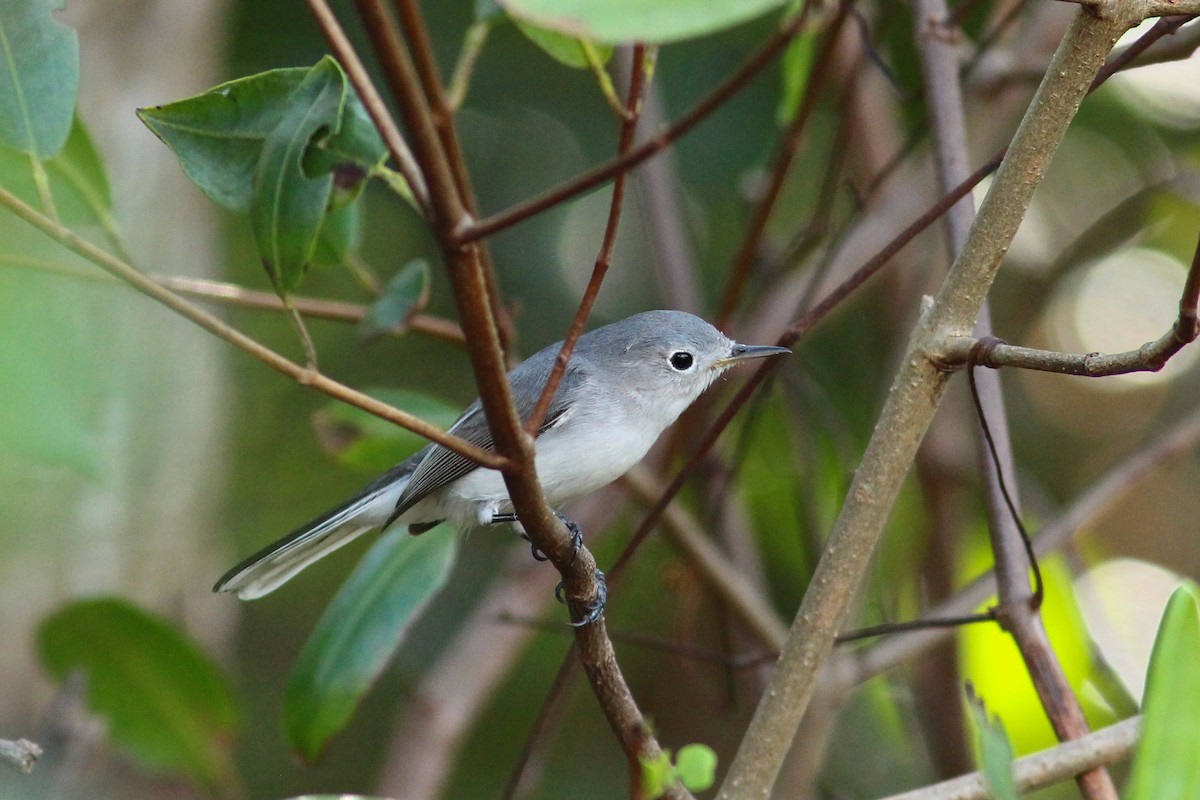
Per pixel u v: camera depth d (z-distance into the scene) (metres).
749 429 8.67
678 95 13.00
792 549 11.49
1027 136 4.58
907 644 8.20
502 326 7.37
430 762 8.85
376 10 3.42
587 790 12.20
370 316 7.56
